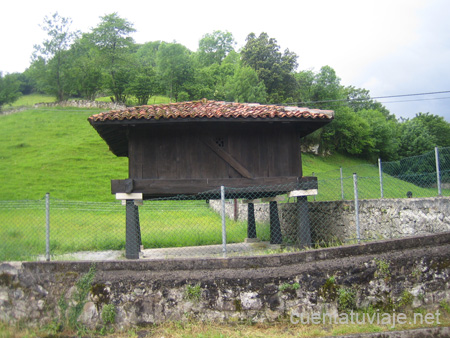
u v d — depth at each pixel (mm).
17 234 11523
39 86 57812
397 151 57812
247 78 46750
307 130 11219
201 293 6309
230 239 13852
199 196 10586
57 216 16469
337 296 6340
